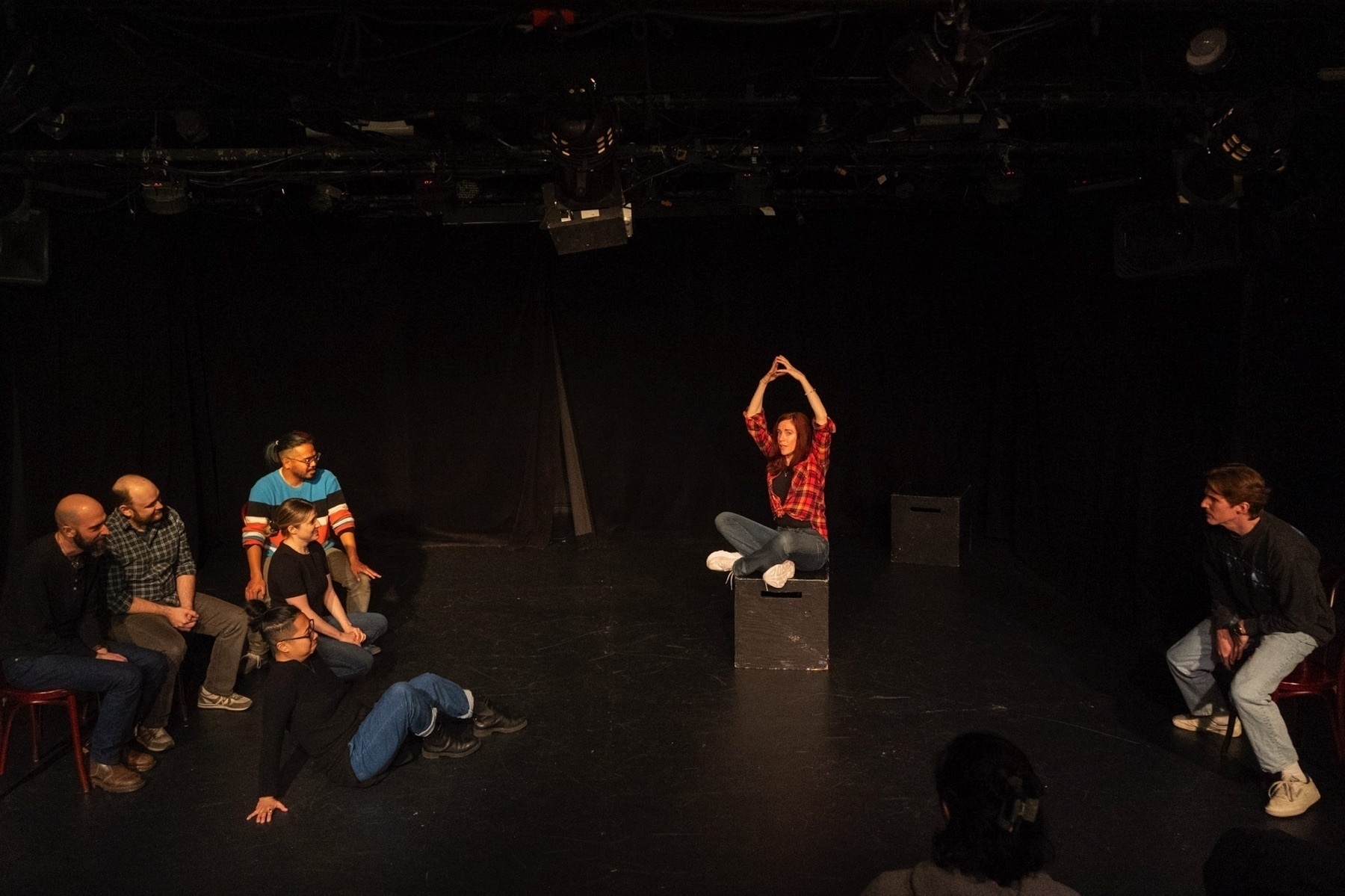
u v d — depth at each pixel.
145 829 3.80
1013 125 5.54
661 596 6.49
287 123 5.38
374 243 7.48
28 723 4.66
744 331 7.61
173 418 7.24
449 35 4.15
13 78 3.88
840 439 7.70
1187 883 3.37
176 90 4.22
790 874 3.46
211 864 3.56
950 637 5.70
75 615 4.10
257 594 5.16
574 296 7.59
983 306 7.55
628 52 4.21
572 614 6.17
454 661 5.44
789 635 5.23
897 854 3.57
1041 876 1.84
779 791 4.02
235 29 4.12
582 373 7.68
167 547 4.68
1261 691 3.77
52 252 6.49
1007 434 7.51
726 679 5.14
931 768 4.19
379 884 3.43
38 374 6.63
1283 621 3.86
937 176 6.34
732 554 5.51
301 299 7.52
